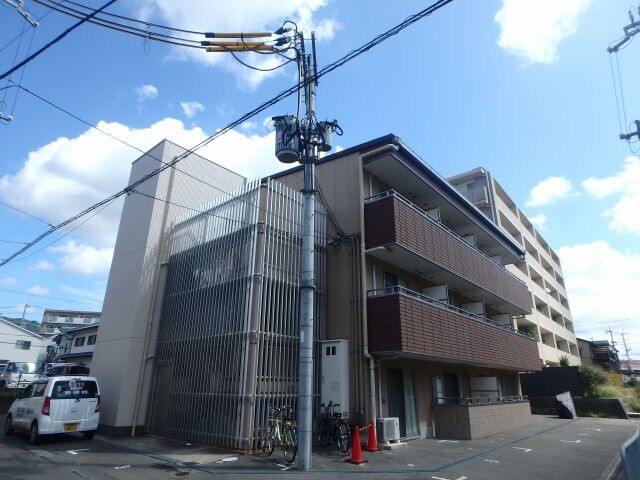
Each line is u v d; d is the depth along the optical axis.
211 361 10.33
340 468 7.73
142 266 12.66
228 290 10.62
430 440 11.67
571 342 43.28
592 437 12.97
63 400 10.16
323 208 12.51
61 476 6.86
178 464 7.83
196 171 14.65
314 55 9.35
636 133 13.52
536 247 38.59
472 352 13.42
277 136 9.16
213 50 8.02
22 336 39.56
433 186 14.21
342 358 10.30
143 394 11.86
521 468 8.12
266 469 7.49
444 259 13.37
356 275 11.32
